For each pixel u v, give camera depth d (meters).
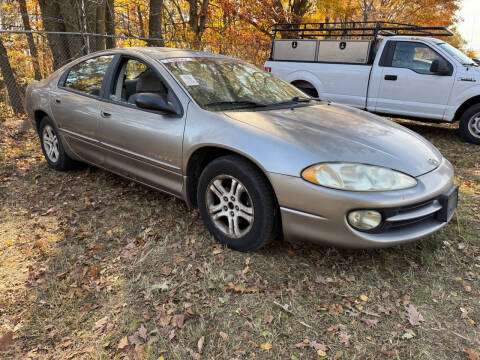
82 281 2.55
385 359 1.95
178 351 1.99
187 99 3.00
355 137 2.68
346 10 15.98
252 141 2.57
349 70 7.19
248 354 1.98
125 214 3.46
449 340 2.07
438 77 6.34
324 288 2.47
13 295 2.43
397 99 6.78
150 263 2.74
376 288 2.48
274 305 2.31
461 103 6.22
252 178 2.56
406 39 6.66
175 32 12.89
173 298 2.38
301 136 2.59
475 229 3.25
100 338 2.10
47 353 2.01
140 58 3.43
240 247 2.77
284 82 3.95
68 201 3.77
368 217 2.34
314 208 2.38
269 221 2.58
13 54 11.71
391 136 2.84
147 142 3.17
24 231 3.22
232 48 14.87
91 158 3.95
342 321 2.20
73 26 9.05
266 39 15.03
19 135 6.20
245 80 3.53
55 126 4.23
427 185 2.49
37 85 4.59
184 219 3.35
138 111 3.27
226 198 2.79
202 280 2.54
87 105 3.74
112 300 2.38
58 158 4.42
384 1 17.31
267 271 2.62
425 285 2.52
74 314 2.28
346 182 2.32
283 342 2.05
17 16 12.13
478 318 2.23
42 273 2.64
